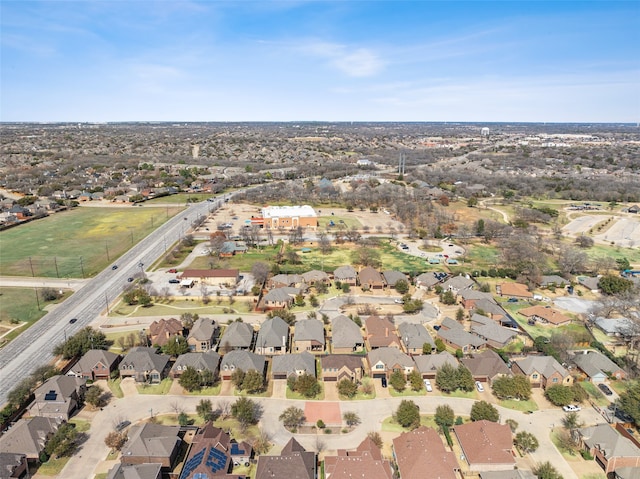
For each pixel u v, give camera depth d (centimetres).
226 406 8375
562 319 11844
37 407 7950
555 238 19838
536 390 8981
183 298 13162
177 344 9831
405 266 16138
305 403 8469
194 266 16000
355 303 12975
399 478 6650
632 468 6656
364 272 14550
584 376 9369
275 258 16875
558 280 14500
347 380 8669
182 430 7612
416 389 8762
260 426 7812
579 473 6881
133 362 9169
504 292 13712
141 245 18450
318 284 13875
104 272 15362
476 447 7038
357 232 19900
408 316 12175
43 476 6681
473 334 10931
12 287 13925
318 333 10512
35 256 16900
